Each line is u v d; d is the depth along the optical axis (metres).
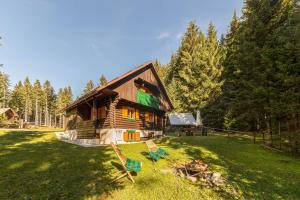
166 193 7.76
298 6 17.61
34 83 74.56
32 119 87.19
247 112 20.75
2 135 22.14
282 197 7.82
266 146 17.69
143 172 9.91
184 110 40.84
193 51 45.78
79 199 6.89
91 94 18.77
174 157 13.04
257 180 9.49
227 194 7.88
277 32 17.83
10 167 9.53
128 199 7.13
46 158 11.29
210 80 38.81
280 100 15.65
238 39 22.89
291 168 11.64
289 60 15.26
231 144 18.39
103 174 9.23
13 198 6.66
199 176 9.49
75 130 24.16
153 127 27.09
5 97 66.00
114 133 19.08
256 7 20.75
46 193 7.14
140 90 23.94
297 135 14.78
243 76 20.45
